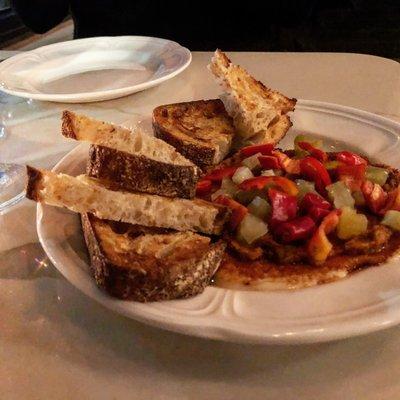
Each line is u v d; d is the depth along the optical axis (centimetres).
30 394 18
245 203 26
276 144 34
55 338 20
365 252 23
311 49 78
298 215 25
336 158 30
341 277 22
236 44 68
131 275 19
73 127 23
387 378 18
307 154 30
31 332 20
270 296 20
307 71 47
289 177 29
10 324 21
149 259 20
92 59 49
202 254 20
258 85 37
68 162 29
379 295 19
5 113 41
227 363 19
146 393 18
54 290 22
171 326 18
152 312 18
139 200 22
